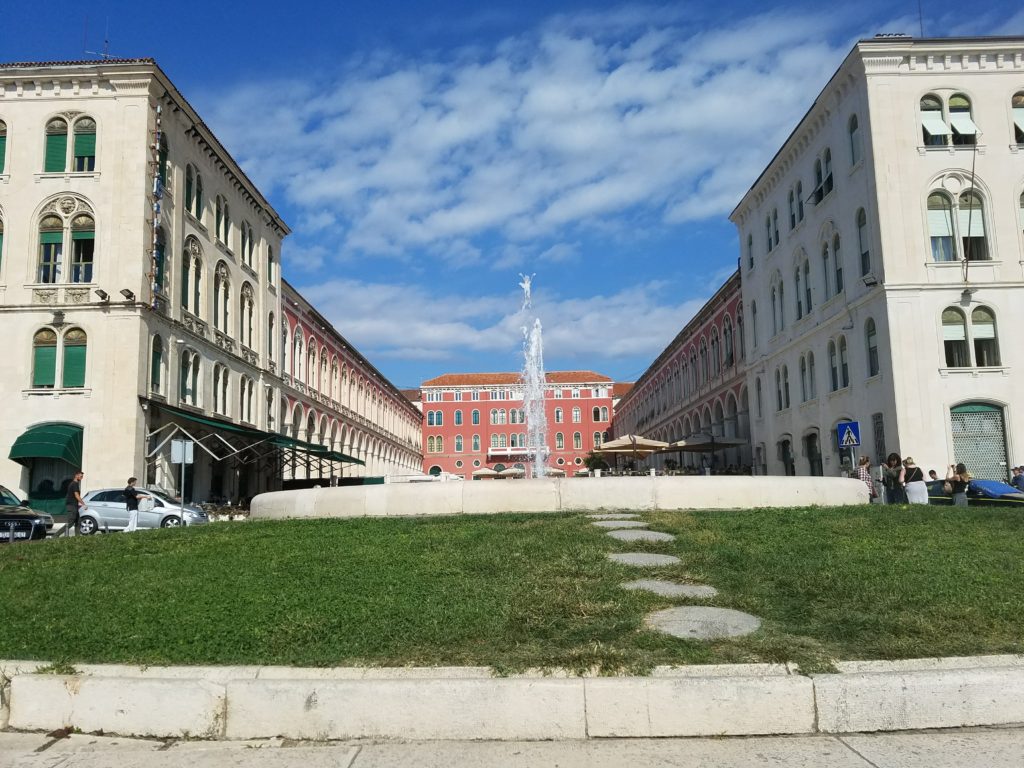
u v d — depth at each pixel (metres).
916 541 11.12
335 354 61.44
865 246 29.45
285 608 7.70
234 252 39.00
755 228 43.31
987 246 27.77
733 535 11.77
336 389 61.66
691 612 7.51
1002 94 28.62
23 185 29.42
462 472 107.88
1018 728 5.63
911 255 27.47
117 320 28.34
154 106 30.33
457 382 111.00
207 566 10.05
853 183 30.08
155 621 7.38
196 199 34.78
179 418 31.41
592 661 6.08
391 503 16.06
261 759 5.27
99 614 7.70
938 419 26.48
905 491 19.88
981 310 27.38
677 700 5.60
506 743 5.50
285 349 47.81
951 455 26.34
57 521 27.23
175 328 31.52
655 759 5.14
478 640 6.77
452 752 5.34
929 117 28.59
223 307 37.50
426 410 109.81
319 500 16.69
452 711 5.61
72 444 27.11
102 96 29.89
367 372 73.69
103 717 5.80
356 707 5.64
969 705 5.68
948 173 28.06
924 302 27.20
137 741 5.66
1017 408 26.55
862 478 24.22
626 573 9.08
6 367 28.20
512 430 108.75
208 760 5.27
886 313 27.22
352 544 11.49
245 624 7.20
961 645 6.54
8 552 12.84
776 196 39.78
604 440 108.00
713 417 53.91
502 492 15.90
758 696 5.62
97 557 11.55
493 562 9.75
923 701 5.66
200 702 5.74
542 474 44.12
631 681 5.66
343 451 62.78
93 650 6.70
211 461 35.41
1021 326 27.09
